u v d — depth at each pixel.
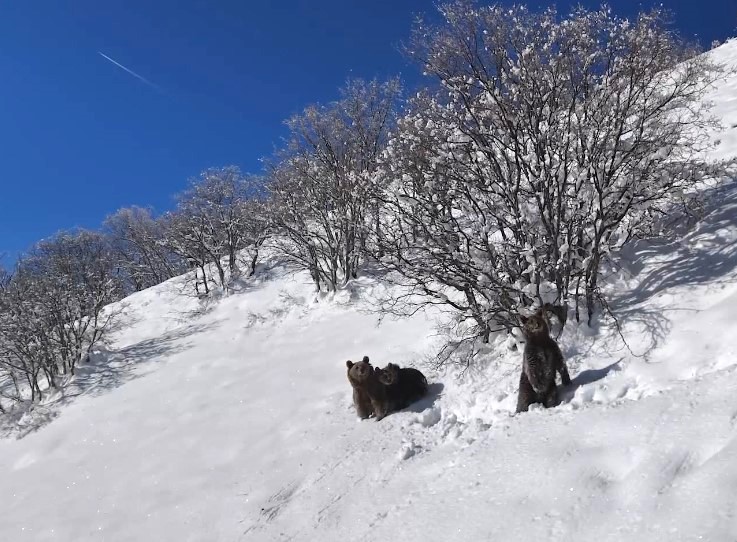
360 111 15.55
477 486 4.55
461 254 7.83
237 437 8.87
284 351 12.00
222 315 15.32
